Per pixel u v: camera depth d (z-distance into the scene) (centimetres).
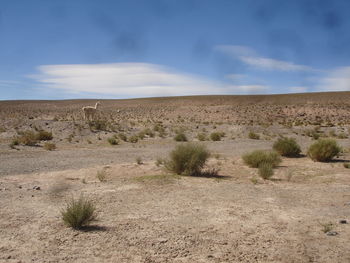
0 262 560
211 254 610
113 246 637
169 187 1140
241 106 9406
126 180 1259
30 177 1319
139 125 4900
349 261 591
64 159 1834
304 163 1772
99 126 3688
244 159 1709
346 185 1211
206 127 4378
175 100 11869
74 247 629
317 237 696
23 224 746
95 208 849
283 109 8306
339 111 7494
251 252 621
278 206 920
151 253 610
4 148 2244
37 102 11944
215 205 921
